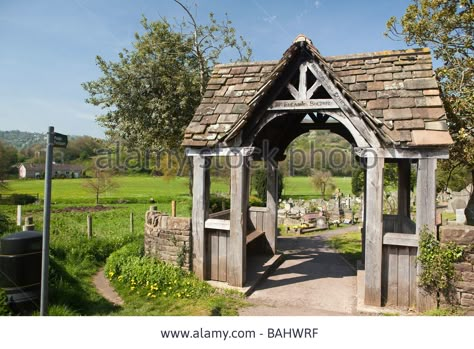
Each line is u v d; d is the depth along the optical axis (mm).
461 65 9594
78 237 9719
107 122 12430
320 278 7539
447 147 5281
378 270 5617
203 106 7176
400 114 5684
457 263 5133
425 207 5340
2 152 23234
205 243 6855
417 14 10469
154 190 35000
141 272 6727
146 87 12109
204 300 5992
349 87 6363
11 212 18938
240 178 6469
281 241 12414
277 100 6473
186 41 12320
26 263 4871
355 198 25672
